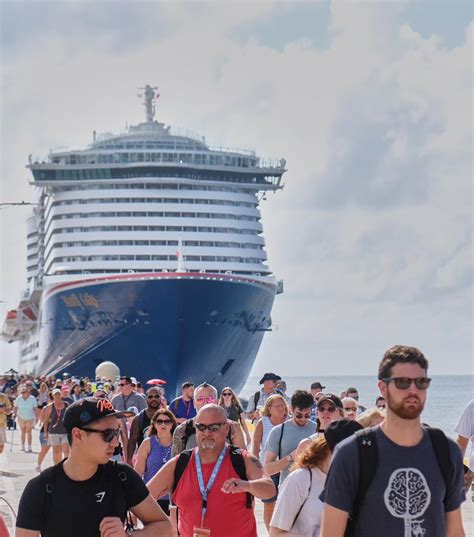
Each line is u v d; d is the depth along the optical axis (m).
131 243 64.56
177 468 8.62
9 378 65.75
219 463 8.51
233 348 61.34
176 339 57.75
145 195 65.31
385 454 5.79
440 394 147.75
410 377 5.78
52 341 66.31
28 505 6.30
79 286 60.66
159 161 65.00
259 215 67.75
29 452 29.83
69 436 6.31
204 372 60.22
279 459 11.38
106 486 6.33
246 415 21.09
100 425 6.24
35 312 81.25
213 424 8.45
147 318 57.84
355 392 21.20
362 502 5.82
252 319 61.78
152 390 14.28
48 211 71.50
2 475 22.75
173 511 9.38
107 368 51.84
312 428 11.41
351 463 5.81
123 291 58.16
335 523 5.83
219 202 66.00
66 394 26.55
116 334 59.53
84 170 65.38
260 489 8.27
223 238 65.25
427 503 5.78
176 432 10.61
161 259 64.38
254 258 66.00
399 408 5.78
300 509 7.70
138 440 14.28
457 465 5.89
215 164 65.94
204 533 8.33
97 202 65.31
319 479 7.70
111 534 6.16
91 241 64.81
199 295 56.88
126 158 65.25
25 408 30.47
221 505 8.41
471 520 14.73
